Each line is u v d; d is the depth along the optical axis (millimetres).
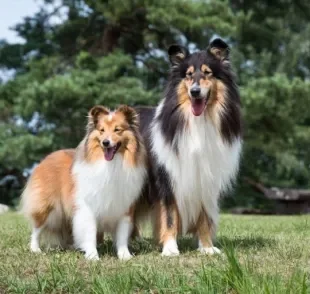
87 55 21016
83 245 6250
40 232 6773
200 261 5785
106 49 23375
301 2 27688
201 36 21922
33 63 22125
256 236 8047
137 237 7180
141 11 21672
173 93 6387
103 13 21344
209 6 21500
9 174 23922
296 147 27047
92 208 6207
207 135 6246
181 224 6582
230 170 6527
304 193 26438
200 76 6148
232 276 4410
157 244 6773
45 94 19016
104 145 5961
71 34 24203
